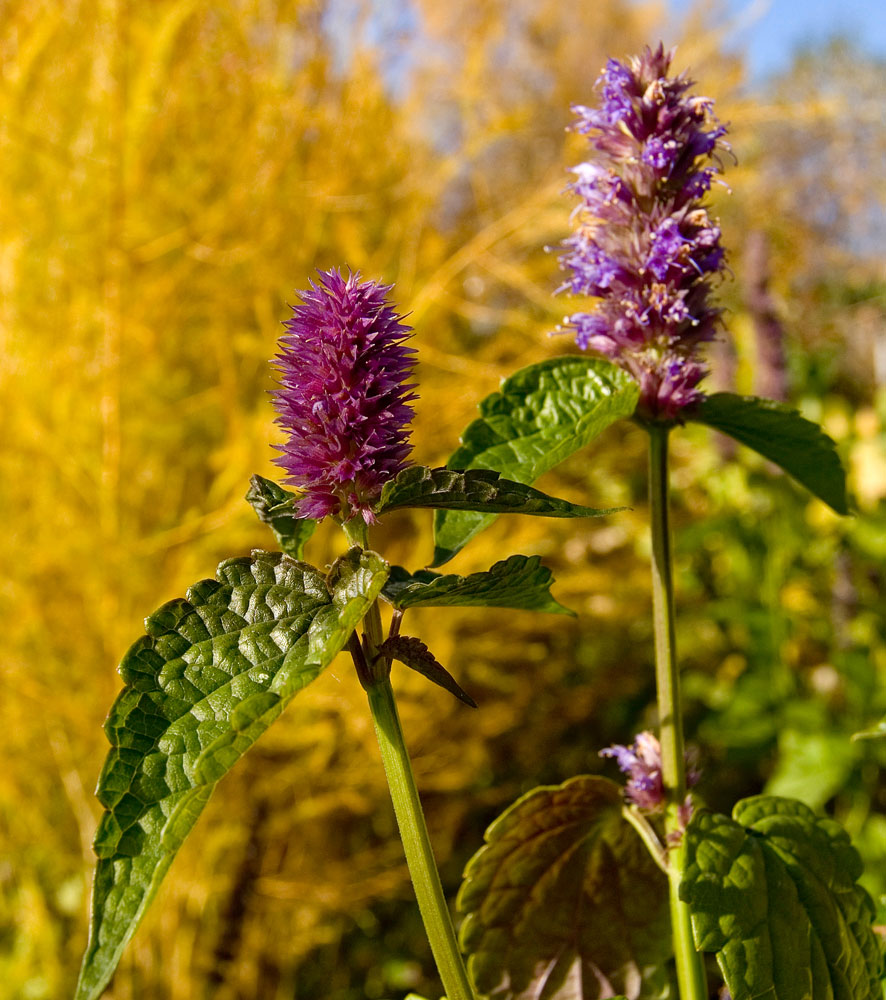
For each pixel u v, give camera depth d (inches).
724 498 32.2
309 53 30.5
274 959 31.3
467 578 7.7
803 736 27.9
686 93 10.4
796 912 9.1
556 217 32.3
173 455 30.8
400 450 8.1
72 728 27.9
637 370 10.3
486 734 32.7
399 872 30.7
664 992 11.0
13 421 27.5
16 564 27.4
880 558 28.2
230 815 29.1
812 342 41.6
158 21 27.7
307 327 8.2
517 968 11.0
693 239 10.1
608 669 38.0
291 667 7.3
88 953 6.5
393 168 33.8
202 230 28.2
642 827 10.0
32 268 28.1
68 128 28.5
